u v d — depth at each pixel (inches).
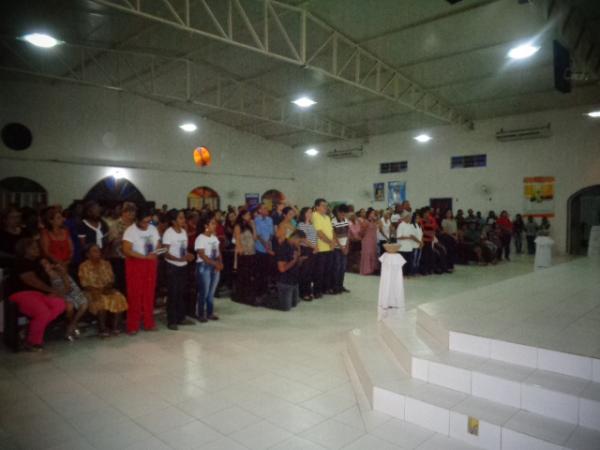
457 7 277.6
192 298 219.3
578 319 137.4
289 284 232.2
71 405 122.3
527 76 383.2
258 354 164.6
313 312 230.1
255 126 629.9
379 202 628.4
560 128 470.0
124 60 410.6
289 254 231.0
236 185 649.0
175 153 576.4
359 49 346.0
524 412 99.2
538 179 486.9
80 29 345.1
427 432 104.7
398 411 111.6
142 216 188.7
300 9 293.3
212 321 212.2
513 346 112.5
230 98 473.4
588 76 279.7
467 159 542.0
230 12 271.1
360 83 355.3
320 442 102.2
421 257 359.3
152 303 197.6
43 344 175.9
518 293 186.4
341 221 283.6
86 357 161.2
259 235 256.8
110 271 194.1
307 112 540.4
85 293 183.9
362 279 340.2
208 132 613.0
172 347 172.7
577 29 245.1
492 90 424.5
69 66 418.3
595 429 90.3
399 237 338.0
